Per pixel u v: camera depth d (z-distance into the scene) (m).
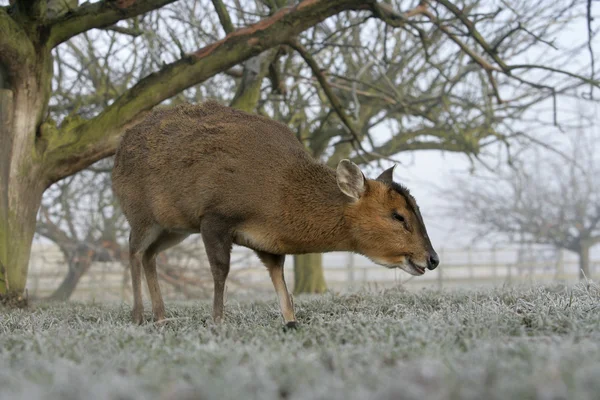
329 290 11.31
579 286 7.29
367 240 6.05
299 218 5.99
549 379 2.56
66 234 19.75
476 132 16.45
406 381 2.64
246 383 2.68
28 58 8.43
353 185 5.91
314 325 5.15
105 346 4.08
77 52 14.57
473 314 5.25
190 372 2.99
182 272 19.69
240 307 7.81
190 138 6.29
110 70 14.18
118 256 19.67
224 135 6.18
